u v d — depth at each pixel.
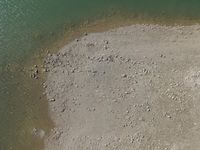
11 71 26.12
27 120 24.41
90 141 23.30
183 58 25.69
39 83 25.52
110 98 24.53
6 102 25.06
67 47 26.70
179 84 24.70
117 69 25.53
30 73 25.91
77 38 27.08
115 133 23.41
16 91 25.38
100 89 24.89
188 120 23.45
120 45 26.52
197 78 24.78
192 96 24.23
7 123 24.44
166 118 23.62
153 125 23.47
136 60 25.80
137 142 23.02
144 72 25.31
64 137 23.59
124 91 24.69
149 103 24.19
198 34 26.75
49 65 26.09
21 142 23.80
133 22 27.55
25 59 26.50
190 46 26.19
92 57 26.11
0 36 27.48
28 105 24.86
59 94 25.00
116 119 23.83
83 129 23.72
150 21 27.55
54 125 24.05
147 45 26.42
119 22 27.61
